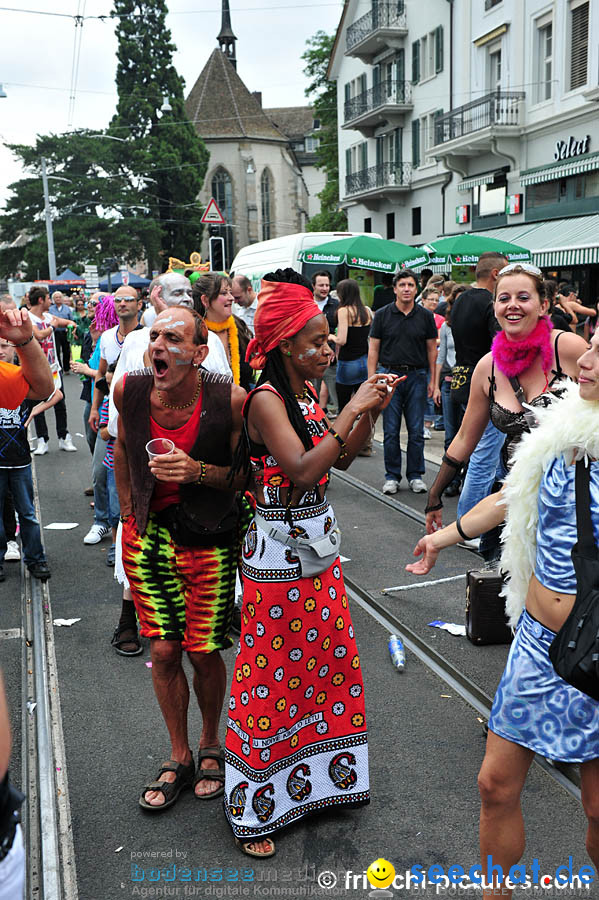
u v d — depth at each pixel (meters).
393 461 7.97
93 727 3.83
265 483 2.79
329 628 2.93
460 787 3.29
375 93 34.22
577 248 18.50
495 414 3.96
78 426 13.06
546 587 2.28
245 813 2.90
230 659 4.49
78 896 2.73
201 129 78.25
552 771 3.38
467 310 7.05
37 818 3.16
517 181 24.16
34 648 4.70
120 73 59.41
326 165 45.47
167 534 3.11
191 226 60.94
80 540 6.82
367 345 8.81
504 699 2.34
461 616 4.98
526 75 23.31
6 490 5.74
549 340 3.82
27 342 3.32
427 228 31.48
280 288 2.70
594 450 2.17
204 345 2.96
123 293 5.75
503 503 2.45
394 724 3.78
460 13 26.75
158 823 3.12
